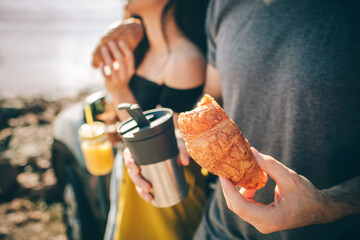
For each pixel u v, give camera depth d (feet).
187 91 4.53
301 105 2.67
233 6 3.17
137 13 4.59
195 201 4.47
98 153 6.20
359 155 2.67
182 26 4.63
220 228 3.68
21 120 17.66
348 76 2.42
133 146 2.97
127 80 4.59
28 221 9.95
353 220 2.80
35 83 29.35
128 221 4.33
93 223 7.92
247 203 2.35
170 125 3.03
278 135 2.96
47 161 12.92
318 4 2.50
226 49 3.25
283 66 2.74
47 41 55.52
